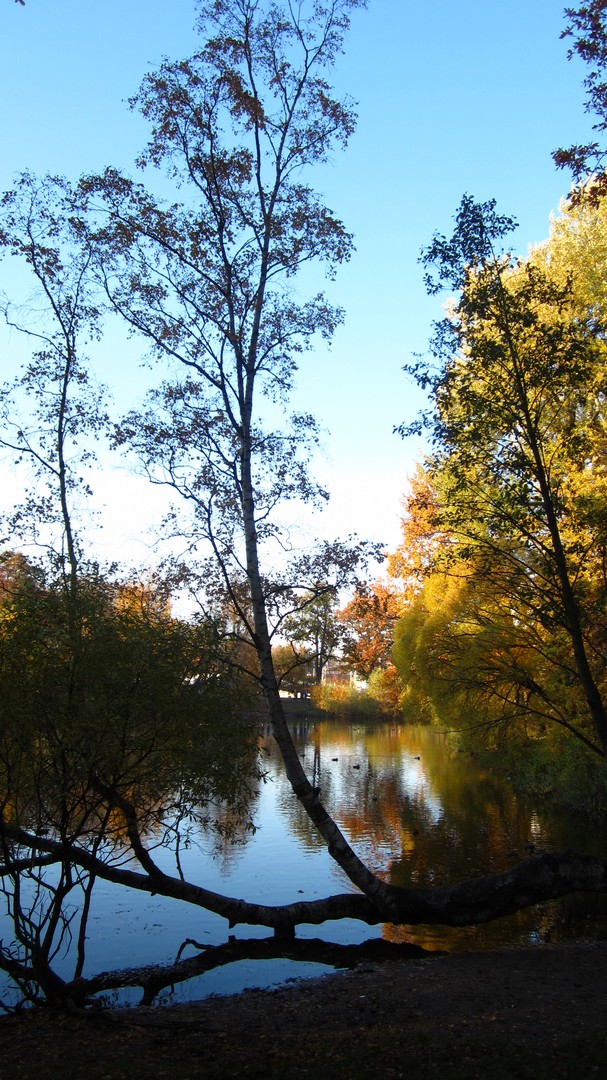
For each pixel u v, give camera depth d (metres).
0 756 8.16
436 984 9.65
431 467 15.05
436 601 24.92
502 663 17.03
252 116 12.99
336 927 12.95
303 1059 6.89
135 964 11.01
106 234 12.91
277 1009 8.94
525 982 9.59
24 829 8.88
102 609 9.01
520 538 14.27
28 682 8.02
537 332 13.84
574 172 11.38
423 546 28.12
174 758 8.81
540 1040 7.29
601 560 14.70
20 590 9.05
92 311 14.86
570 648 15.95
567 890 11.86
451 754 42.28
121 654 8.38
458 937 12.38
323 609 12.53
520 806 23.80
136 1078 6.40
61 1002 8.55
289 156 13.38
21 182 14.08
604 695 18.36
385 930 12.77
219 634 10.31
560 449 14.33
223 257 12.91
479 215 13.34
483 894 11.95
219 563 12.32
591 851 16.94
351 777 31.98
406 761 38.69
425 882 14.63
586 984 9.40
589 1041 7.13
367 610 14.50
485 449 13.73
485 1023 7.97
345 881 15.04
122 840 10.91
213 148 13.05
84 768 8.23
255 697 10.50
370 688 66.12
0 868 8.66
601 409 17.06
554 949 11.28
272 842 18.67
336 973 10.59
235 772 9.38
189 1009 9.03
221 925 12.81
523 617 16.31
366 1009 8.77
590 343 14.30
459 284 13.85
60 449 14.39
